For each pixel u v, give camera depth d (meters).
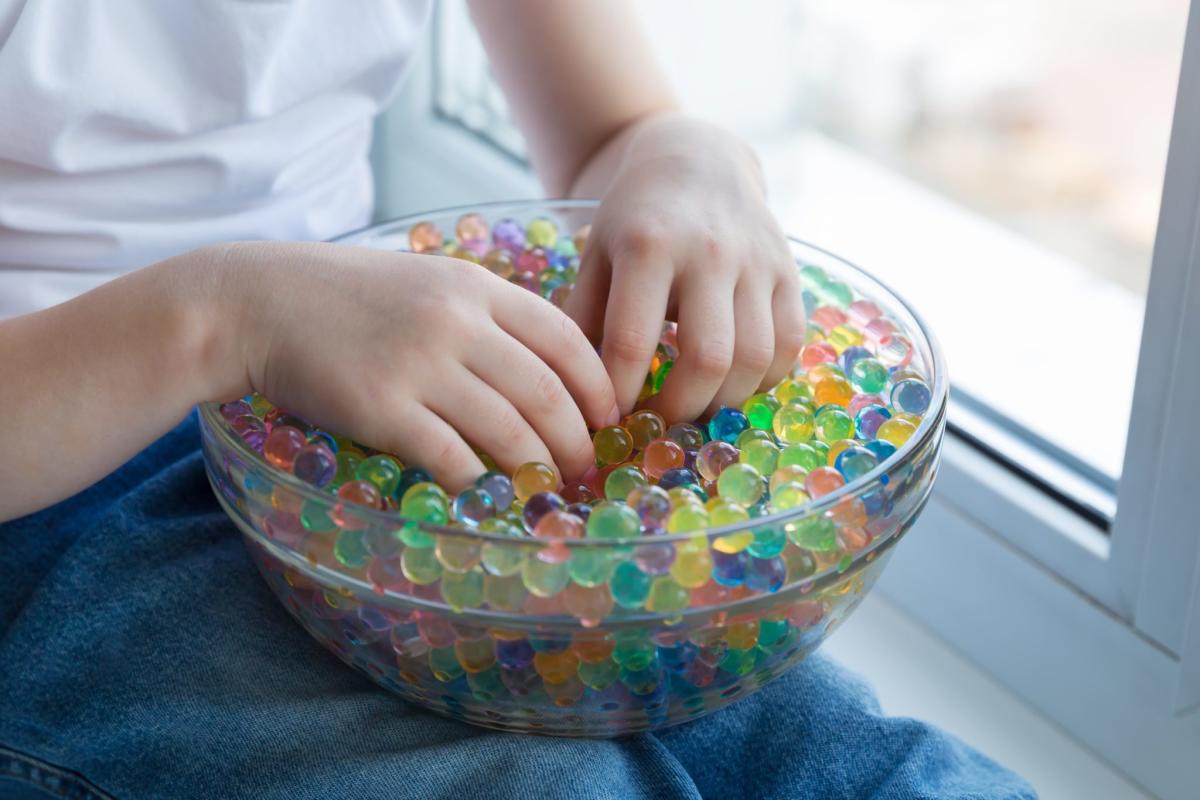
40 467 0.64
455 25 1.39
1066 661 0.89
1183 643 0.79
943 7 1.36
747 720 0.69
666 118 0.86
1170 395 0.76
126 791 0.65
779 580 0.55
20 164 0.77
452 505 0.58
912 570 0.99
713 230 0.70
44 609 0.69
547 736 0.64
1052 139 1.31
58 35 0.75
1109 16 1.26
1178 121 0.72
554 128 0.95
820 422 0.64
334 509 0.55
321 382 0.61
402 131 1.46
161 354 0.63
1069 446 0.93
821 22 1.33
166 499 0.75
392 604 0.57
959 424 0.96
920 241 1.28
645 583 0.53
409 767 0.62
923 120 1.37
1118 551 0.83
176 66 0.80
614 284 0.68
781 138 1.37
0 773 0.69
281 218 0.88
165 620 0.68
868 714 0.69
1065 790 0.86
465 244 0.83
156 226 0.82
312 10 0.85
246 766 0.63
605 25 0.94
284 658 0.68
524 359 0.62
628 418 0.64
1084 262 1.23
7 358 0.64
